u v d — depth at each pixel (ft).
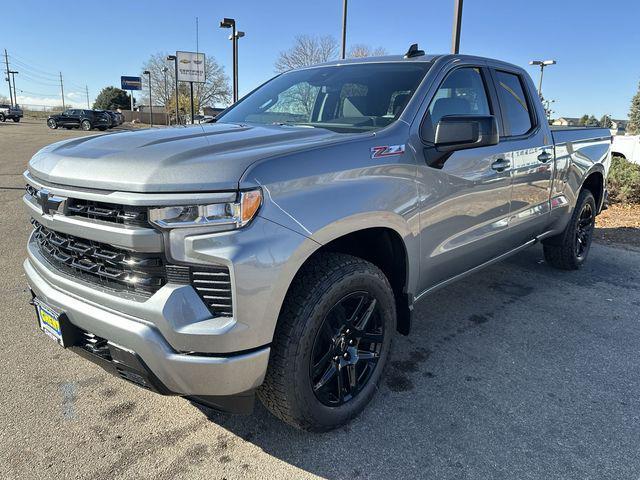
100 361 7.38
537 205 13.51
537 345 11.68
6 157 49.88
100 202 6.66
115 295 6.77
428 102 9.69
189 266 6.35
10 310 12.71
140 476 7.27
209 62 177.58
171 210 6.24
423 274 9.66
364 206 7.76
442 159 9.49
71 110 122.52
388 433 8.35
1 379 9.68
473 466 7.62
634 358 11.14
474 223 10.82
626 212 28.43
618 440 8.27
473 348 11.46
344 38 56.18
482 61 11.76
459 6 30.81
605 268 18.03
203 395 6.70
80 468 7.38
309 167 7.16
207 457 7.70
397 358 10.93
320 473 7.43
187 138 7.75
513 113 12.61
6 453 7.65
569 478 7.40
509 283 16.11
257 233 6.45
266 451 7.87
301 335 7.14
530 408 9.14
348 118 9.86
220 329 6.30
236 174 6.38
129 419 8.58
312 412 7.64
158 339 6.38
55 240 7.64
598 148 16.98
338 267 7.59
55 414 8.65
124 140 7.83
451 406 9.14
